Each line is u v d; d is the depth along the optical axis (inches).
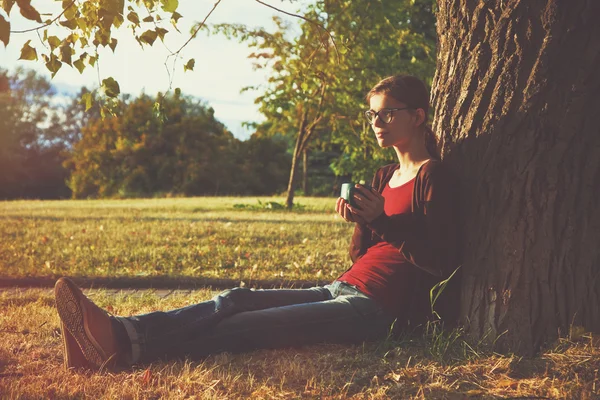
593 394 108.0
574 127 130.5
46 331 160.2
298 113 679.1
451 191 133.5
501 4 136.9
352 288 138.9
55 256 304.0
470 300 136.3
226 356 129.8
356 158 741.3
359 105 598.5
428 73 586.6
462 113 142.2
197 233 385.7
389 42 565.9
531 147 132.0
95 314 121.3
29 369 127.3
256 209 647.1
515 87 134.0
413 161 141.1
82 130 1359.5
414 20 659.4
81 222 462.6
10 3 115.0
